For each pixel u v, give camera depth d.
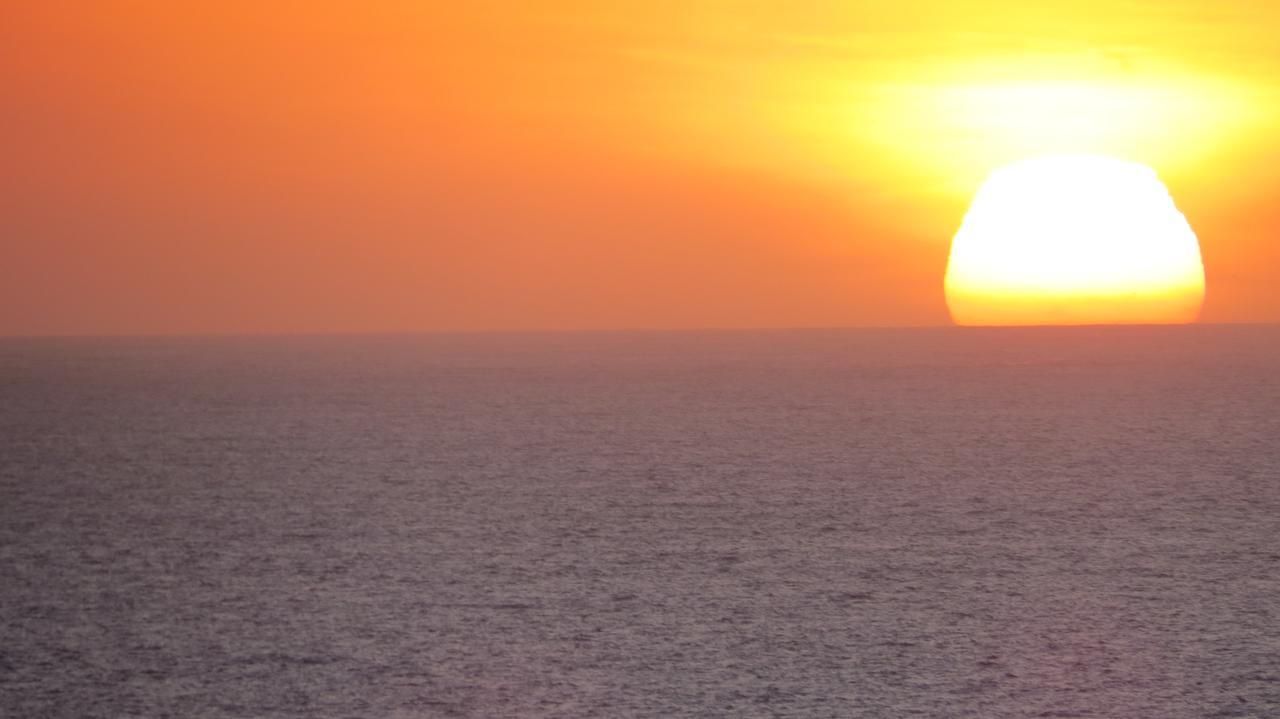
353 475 40.84
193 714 17.08
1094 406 68.81
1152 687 17.98
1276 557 26.52
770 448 48.78
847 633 20.77
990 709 17.12
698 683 18.23
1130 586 23.95
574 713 17.03
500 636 20.69
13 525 31.55
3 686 18.28
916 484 38.12
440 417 64.31
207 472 41.88
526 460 44.97
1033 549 27.66
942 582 24.39
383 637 20.70
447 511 33.28
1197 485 37.44
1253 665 18.91
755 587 24.03
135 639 20.69
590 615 21.98
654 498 35.47
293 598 23.36
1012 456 45.50
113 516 32.84
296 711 17.17
